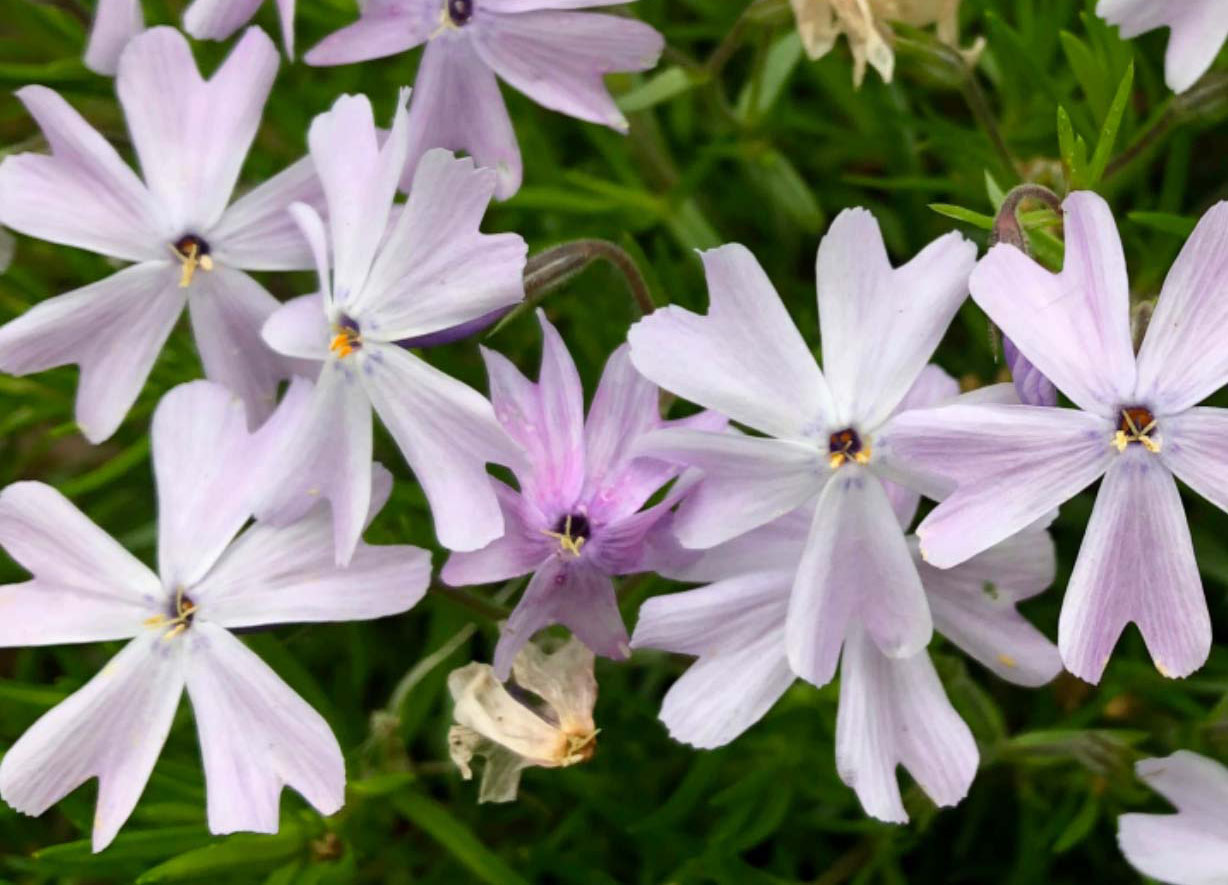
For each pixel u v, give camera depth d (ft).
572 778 0.63
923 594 0.53
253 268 0.56
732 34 0.63
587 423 0.53
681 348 0.52
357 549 0.54
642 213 0.67
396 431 0.53
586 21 0.56
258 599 0.54
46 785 0.54
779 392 0.52
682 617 0.53
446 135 0.58
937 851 0.66
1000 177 0.63
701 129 0.71
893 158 0.69
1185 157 0.64
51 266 0.70
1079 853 0.65
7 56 0.71
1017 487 0.51
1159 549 0.52
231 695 0.54
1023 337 0.51
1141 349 0.51
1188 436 0.51
